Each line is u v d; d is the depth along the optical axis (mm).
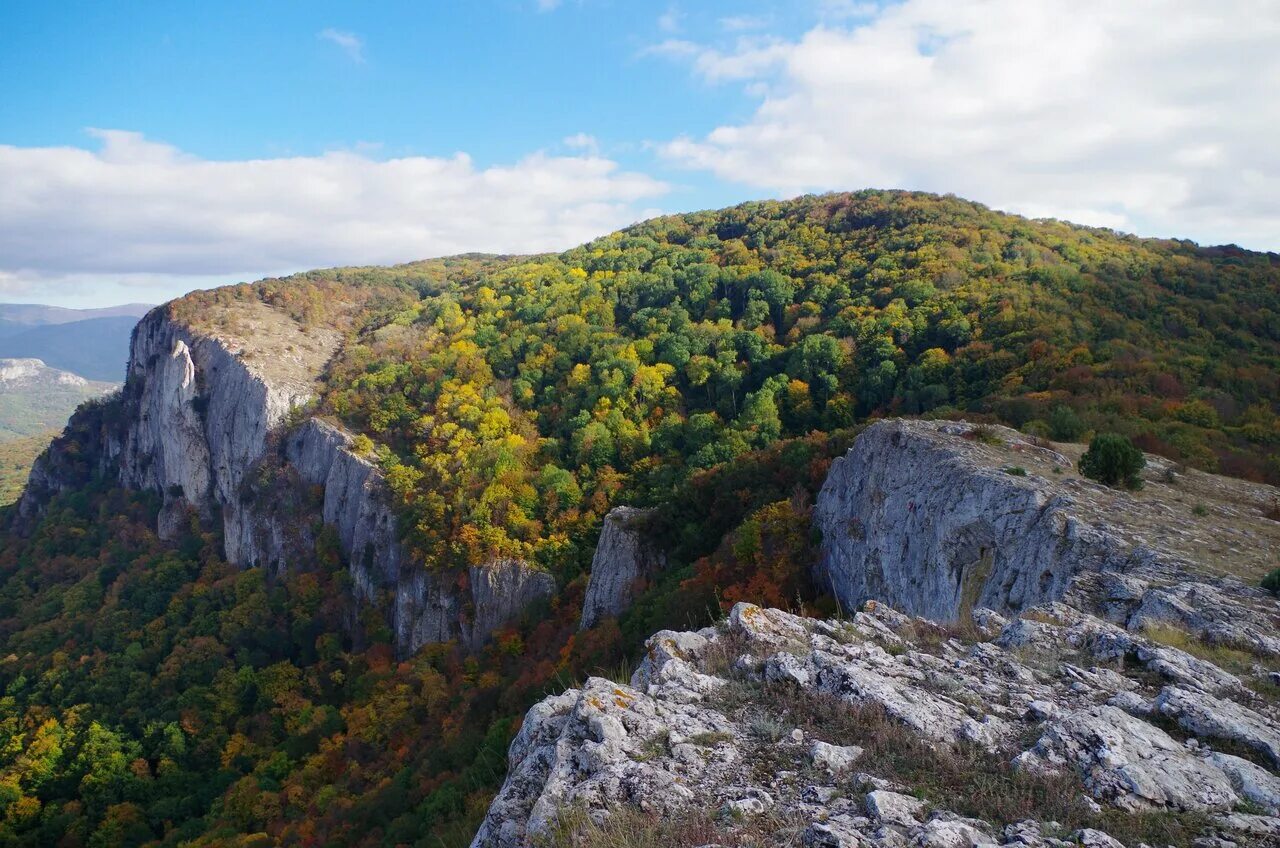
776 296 96500
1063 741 7098
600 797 6641
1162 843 5715
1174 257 86438
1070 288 73750
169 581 93500
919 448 30188
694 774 7012
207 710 66500
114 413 132375
